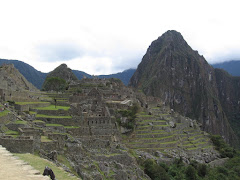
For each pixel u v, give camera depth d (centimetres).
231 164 13000
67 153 5906
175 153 10506
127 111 10675
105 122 8938
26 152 4388
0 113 5966
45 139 5844
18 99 8906
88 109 9688
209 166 11644
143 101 15825
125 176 6362
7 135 5019
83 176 5172
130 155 7812
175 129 13238
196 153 12300
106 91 15188
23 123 6059
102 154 7131
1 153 3744
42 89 17850
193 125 16262
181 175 8869
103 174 6006
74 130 7912
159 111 15188
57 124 7862
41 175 2759
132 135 10162
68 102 10731
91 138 7838
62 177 3431
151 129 11412
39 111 8275
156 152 9975
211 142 15575
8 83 10838
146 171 8131
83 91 15212
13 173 2750
